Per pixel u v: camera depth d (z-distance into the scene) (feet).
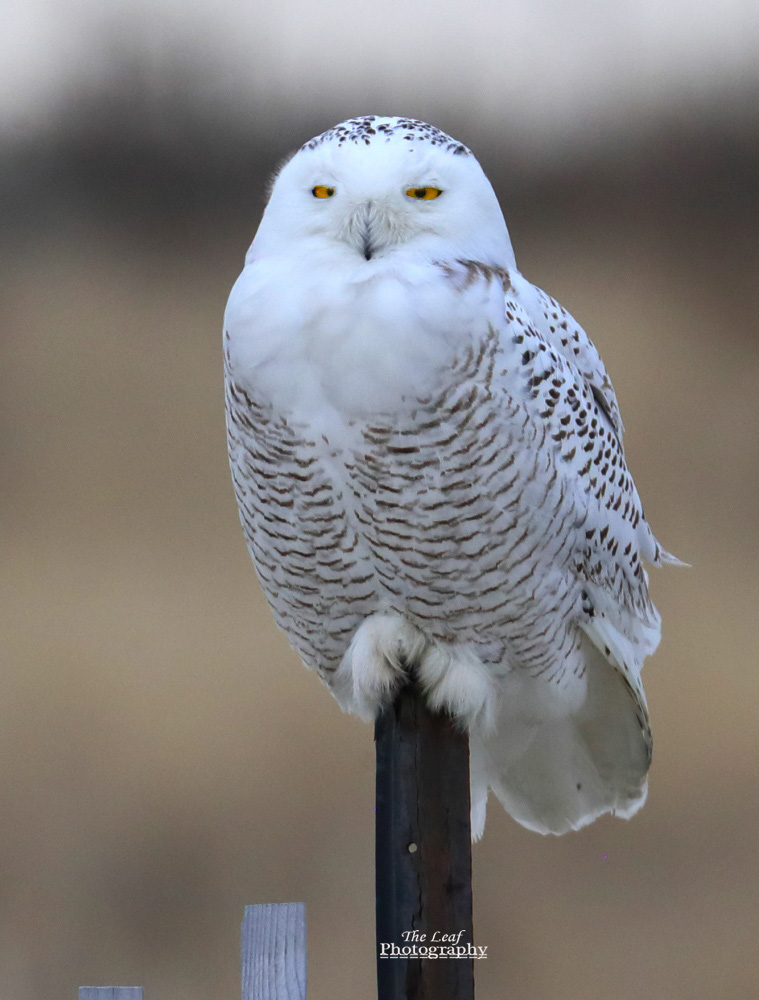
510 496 42.42
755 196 123.65
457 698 42.57
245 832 49.85
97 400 88.17
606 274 110.83
